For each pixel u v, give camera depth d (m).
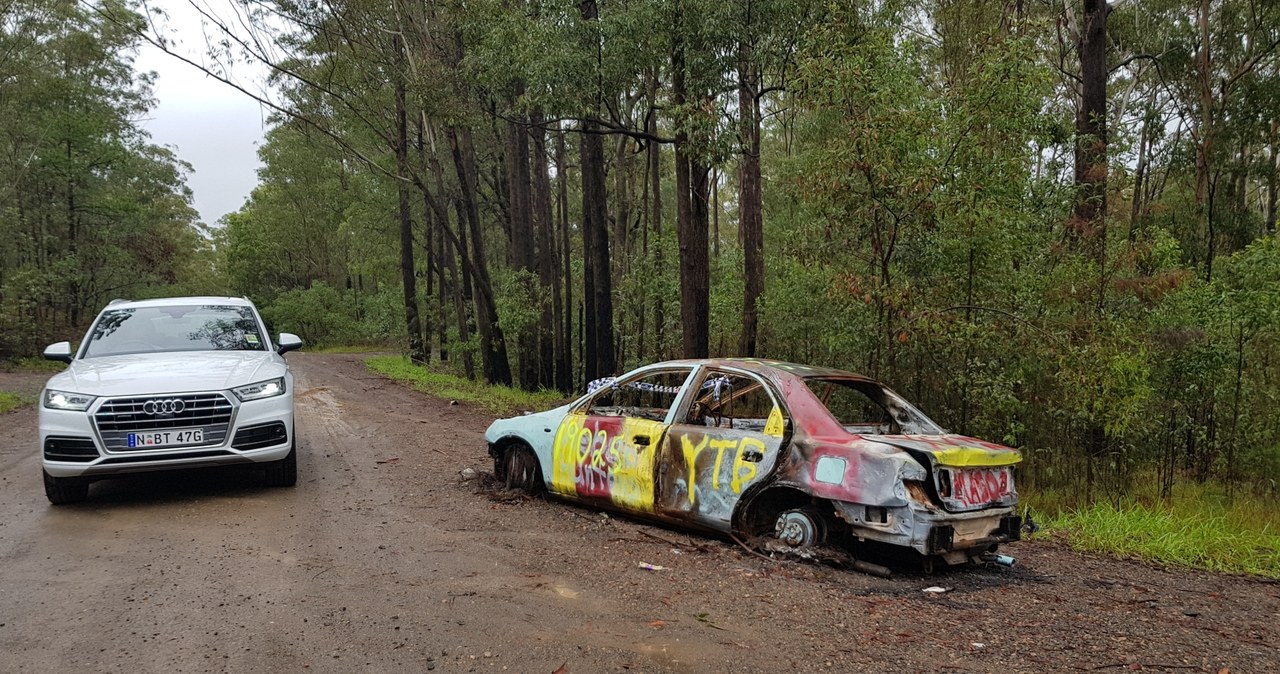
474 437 11.42
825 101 8.16
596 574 4.93
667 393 7.26
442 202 21.52
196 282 53.22
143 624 3.98
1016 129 7.83
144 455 6.35
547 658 3.59
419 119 25.03
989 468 5.24
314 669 3.45
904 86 8.12
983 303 8.12
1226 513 7.58
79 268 36.69
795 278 11.15
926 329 7.71
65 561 5.09
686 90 12.04
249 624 3.98
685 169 13.02
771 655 3.68
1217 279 9.59
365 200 35.12
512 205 21.44
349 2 17.69
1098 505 7.71
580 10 12.96
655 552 5.48
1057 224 8.84
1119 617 4.51
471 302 26.67
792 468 5.27
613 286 26.19
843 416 6.14
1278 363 8.91
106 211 37.44
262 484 7.59
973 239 7.75
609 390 6.79
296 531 5.87
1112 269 7.91
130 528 5.94
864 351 8.86
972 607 4.59
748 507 5.56
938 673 3.52
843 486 5.00
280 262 61.56
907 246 8.22
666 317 19.27
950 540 4.84
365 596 4.43
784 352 13.49
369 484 7.70
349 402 15.86
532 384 22.20
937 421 8.63
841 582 4.94
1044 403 8.36
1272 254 8.29
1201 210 21.98
